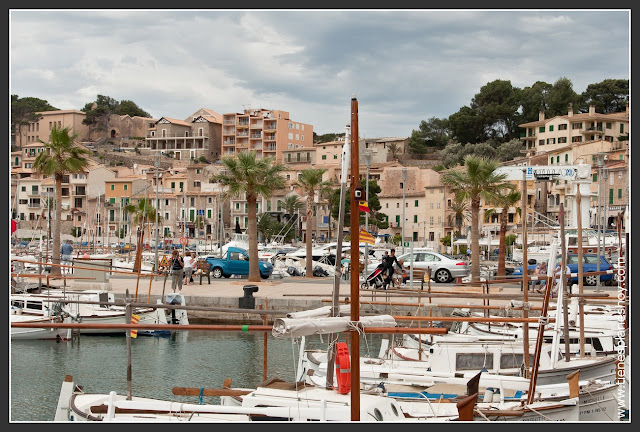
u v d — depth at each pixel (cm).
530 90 16212
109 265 3912
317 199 12912
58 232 4469
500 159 14662
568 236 6225
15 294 3212
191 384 2169
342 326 1164
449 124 17025
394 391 1684
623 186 9256
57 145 4525
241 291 3934
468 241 9281
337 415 1238
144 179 14312
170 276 4950
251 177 4453
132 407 1346
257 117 18000
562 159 11956
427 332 1160
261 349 2784
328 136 19962
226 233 13550
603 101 15725
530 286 3950
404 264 4478
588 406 1571
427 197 12494
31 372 2331
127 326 1368
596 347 2258
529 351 1973
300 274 5522
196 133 18900
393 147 16400
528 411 1401
